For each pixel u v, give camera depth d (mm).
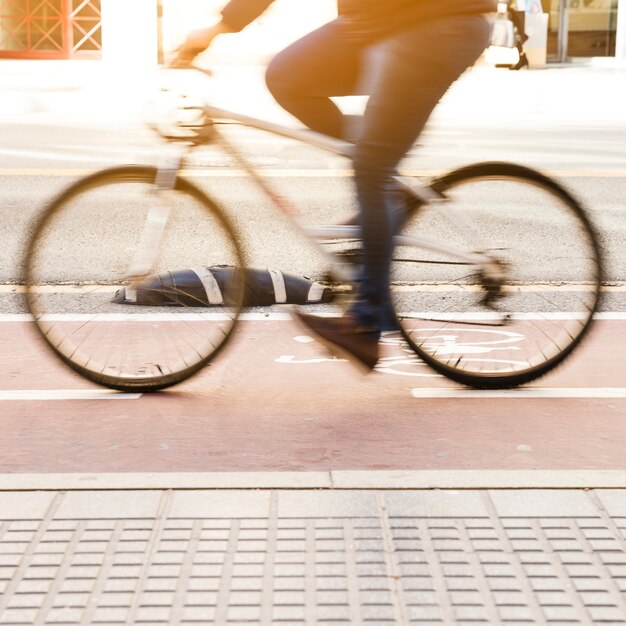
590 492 3291
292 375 4547
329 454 3705
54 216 4281
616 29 22281
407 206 4180
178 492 3281
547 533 3043
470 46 3783
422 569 2865
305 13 19766
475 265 4332
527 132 13070
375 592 2756
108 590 2762
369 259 3953
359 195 3895
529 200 4348
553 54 22328
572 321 4430
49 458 3666
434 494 3283
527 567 2875
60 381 4477
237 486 3326
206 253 4336
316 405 4195
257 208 8297
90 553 2932
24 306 4324
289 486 3328
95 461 3643
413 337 4340
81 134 12594
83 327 4445
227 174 9734
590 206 8359
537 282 4395
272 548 2959
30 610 2678
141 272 4348
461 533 3043
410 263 4273
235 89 15578
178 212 4285
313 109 3998
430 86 3764
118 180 4246
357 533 3041
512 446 3775
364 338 4035
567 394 4320
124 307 4637
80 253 4359
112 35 20438
